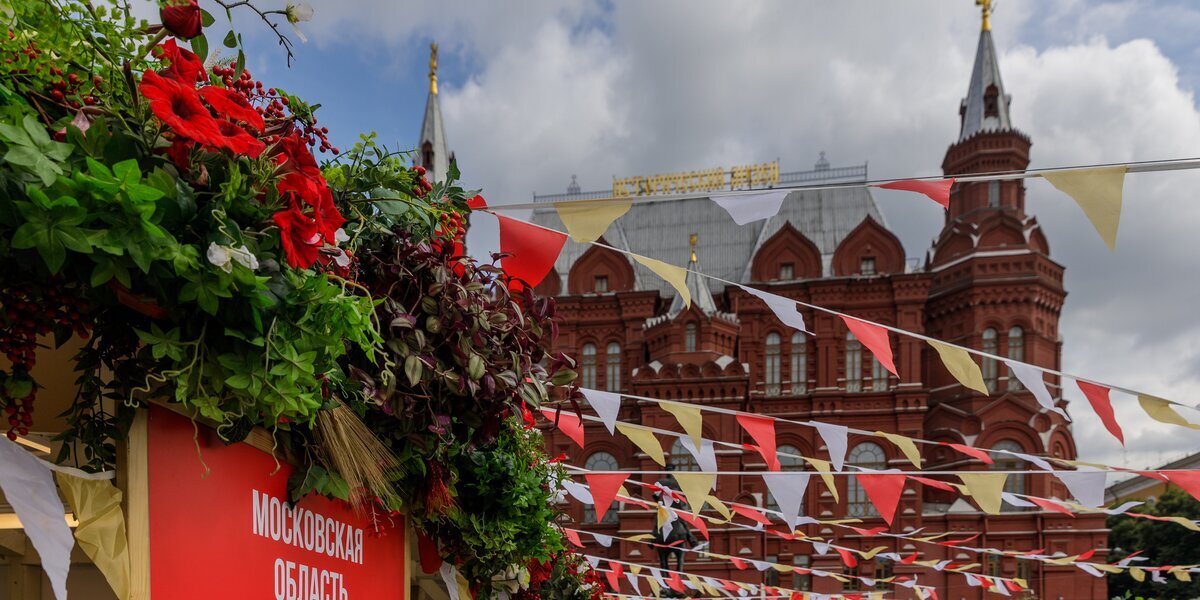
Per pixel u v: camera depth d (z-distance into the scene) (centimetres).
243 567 234
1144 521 4178
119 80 200
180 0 207
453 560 430
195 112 187
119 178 163
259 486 244
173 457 209
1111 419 466
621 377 4331
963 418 3969
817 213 4519
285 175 204
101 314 192
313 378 210
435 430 299
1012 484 3872
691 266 4281
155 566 200
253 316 195
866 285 4200
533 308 355
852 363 4147
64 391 241
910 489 3894
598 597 765
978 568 3738
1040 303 4094
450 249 312
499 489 426
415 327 295
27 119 162
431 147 5041
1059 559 1093
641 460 4072
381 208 298
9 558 271
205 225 190
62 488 180
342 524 297
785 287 4262
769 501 3956
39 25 195
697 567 3894
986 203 4284
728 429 4041
